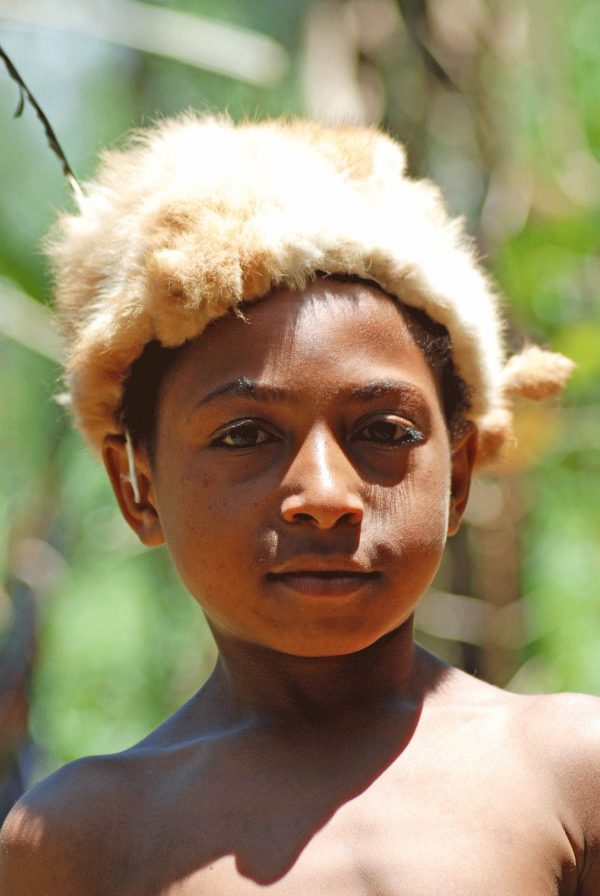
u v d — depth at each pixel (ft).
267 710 11.34
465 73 26.94
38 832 11.32
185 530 10.91
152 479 11.64
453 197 27.30
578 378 25.43
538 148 27.89
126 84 31.45
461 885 9.92
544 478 29.58
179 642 31.45
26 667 22.38
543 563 29.58
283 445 10.64
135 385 11.75
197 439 10.86
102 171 12.79
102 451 12.32
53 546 24.27
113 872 10.94
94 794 11.34
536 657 28.78
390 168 12.20
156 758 11.51
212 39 25.02
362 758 10.90
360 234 10.99
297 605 10.38
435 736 10.95
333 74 25.59
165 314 10.98
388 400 10.75
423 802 10.44
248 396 10.61
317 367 10.61
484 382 12.06
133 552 29.50
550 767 10.56
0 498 29.89
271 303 10.85
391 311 11.10
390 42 26.48
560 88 28.63
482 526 28.60
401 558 10.59
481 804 10.34
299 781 10.82
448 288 11.47
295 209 11.00
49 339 23.90
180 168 11.78
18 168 30.40
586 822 10.40
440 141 27.04
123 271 11.51
